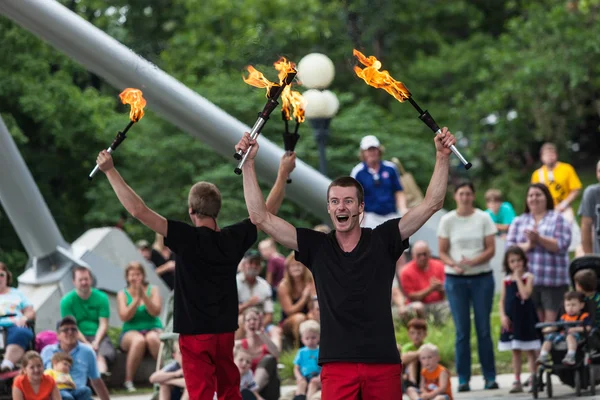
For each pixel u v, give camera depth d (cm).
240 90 4919
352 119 5131
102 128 5125
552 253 2327
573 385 2103
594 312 2098
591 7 5481
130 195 1435
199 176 4769
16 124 5119
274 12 5866
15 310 2358
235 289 1512
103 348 2603
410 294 2888
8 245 5059
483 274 2286
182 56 5794
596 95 5612
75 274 2594
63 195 5459
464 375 2288
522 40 5744
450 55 6494
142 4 6222
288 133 1581
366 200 2895
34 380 1962
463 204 2300
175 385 2183
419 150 5250
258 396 2147
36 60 5050
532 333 2203
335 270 1240
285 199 4866
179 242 1462
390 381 1230
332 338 1233
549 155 3164
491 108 5675
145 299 2644
